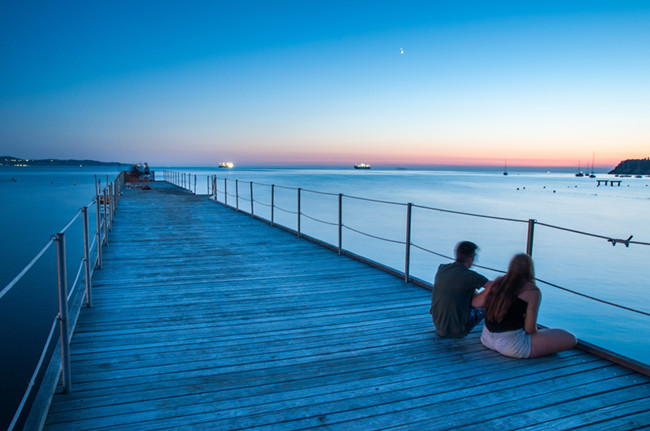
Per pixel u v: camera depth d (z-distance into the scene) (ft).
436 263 52.54
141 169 115.24
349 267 22.44
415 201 147.02
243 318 14.75
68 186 252.83
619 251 64.75
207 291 18.02
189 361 11.32
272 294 17.63
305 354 11.82
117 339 12.76
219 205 54.70
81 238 72.02
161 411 8.88
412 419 8.64
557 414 8.82
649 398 9.46
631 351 27.53
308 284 19.19
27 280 45.34
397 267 50.34
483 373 10.64
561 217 107.04
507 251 61.57
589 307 37.37
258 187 219.20
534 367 10.94
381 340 12.84
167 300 16.74
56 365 10.43
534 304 11.10
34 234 76.43
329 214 100.48
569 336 11.53
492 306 11.52
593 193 231.09
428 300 16.89
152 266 22.45
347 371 10.78
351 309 15.78
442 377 10.44
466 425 8.45
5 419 19.81
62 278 9.20
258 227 36.50
